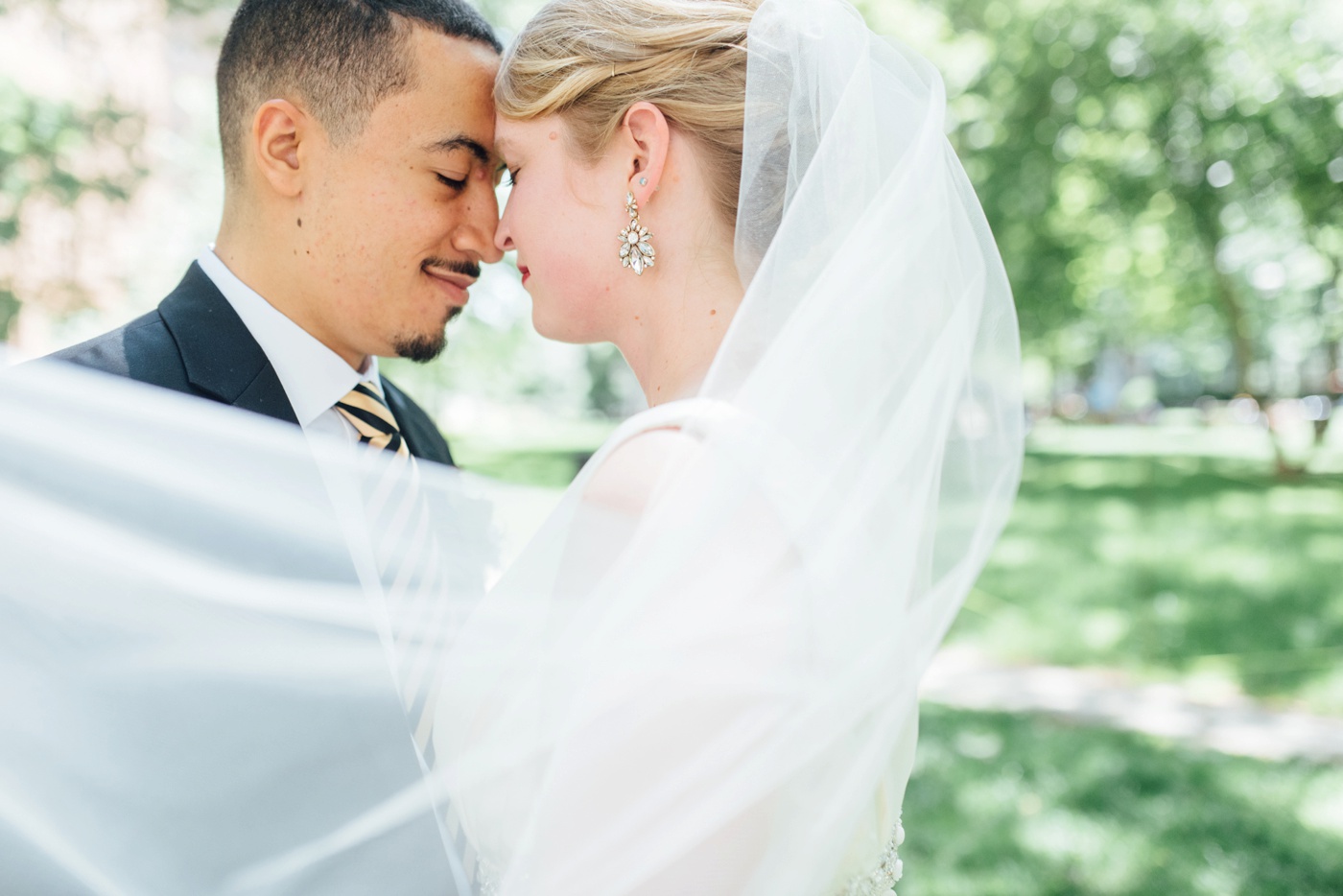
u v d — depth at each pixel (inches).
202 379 54.1
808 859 38.3
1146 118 465.7
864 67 45.1
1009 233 480.1
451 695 43.6
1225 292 625.0
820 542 39.0
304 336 60.9
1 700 36.9
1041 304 516.1
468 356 363.3
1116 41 438.3
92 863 37.3
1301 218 532.7
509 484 56.0
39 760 37.1
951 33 425.7
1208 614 301.3
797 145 45.3
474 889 43.1
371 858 40.6
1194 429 1259.2
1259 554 393.4
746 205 46.1
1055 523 495.8
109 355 52.2
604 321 51.5
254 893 38.6
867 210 43.5
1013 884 141.3
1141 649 264.2
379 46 56.9
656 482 38.7
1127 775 176.6
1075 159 477.4
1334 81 442.0
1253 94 454.3
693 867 36.0
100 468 38.9
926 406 43.1
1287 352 1118.4
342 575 42.1
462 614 46.8
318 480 43.5
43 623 37.6
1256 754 187.6
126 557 38.3
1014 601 323.6
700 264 48.6
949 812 163.3
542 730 39.9
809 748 37.1
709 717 36.0
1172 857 148.2
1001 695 225.6
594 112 48.7
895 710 40.6
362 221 59.0
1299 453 828.6
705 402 40.2
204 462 40.8
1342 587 332.5
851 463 40.8
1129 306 666.8
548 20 50.1
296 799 39.8
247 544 40.6
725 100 47.7
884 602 40.1
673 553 37.1
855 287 42.1
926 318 43.9
